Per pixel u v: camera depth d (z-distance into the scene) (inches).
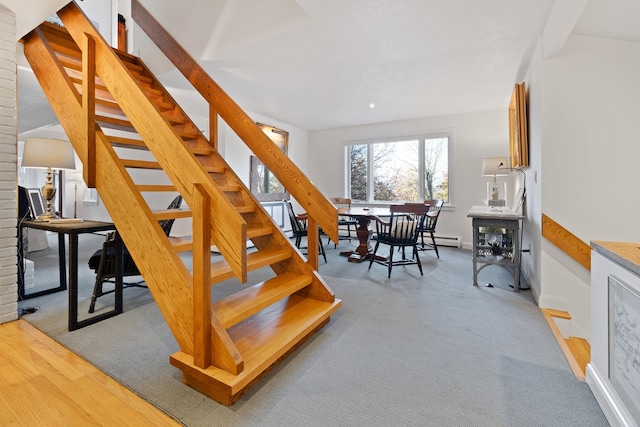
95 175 79.7
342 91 172.7
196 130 120.6
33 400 54.9
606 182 98.1
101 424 49.6
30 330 83.0
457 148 219.5
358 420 51.4
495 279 135.6
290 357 70.7
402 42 117.4
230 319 64.3
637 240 96.1
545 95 103.1
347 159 269.0
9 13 87.7
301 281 88.7
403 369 66.4
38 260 165.2
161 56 143.7
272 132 237.9
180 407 53.8
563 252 101.4
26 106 166.7
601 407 54.0
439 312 98.3
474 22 103.0
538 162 109.3
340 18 102.0
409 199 242.5
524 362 69.4
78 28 87.8
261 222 103.7
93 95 80.7
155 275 65.3
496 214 122.5
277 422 50.8
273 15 112.2
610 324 52.6
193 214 57.7
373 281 132.5
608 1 81.8
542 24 102.9
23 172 341.7
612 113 97.6
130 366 66.2
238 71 146.0
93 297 95.0
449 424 50.6
